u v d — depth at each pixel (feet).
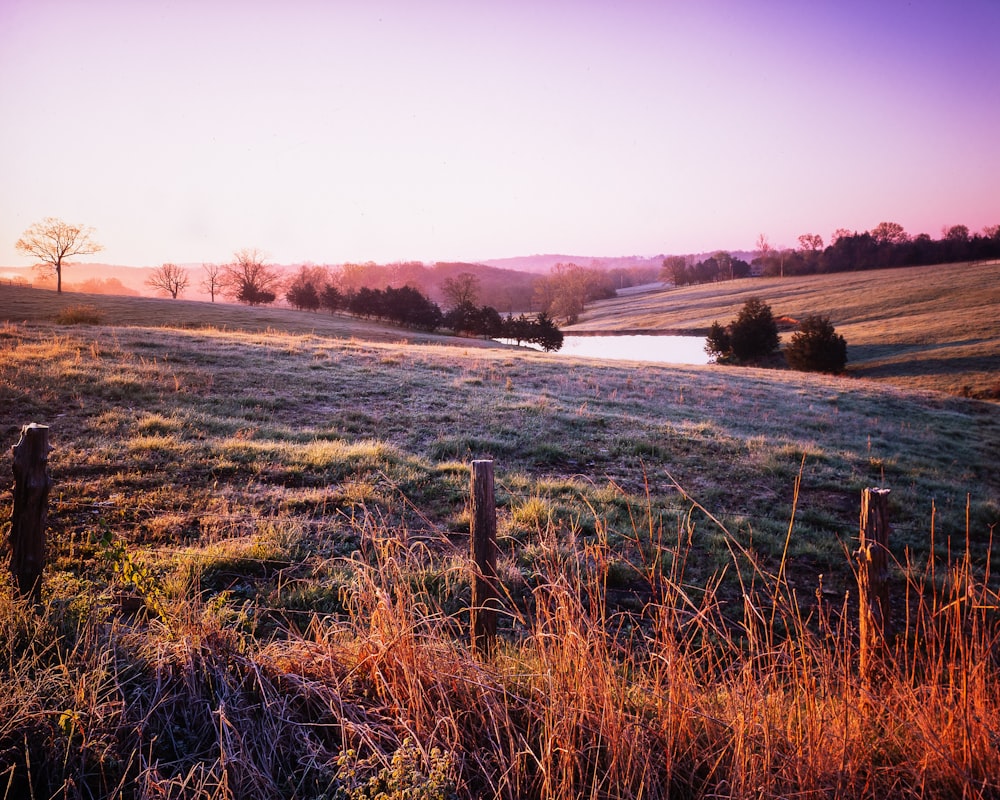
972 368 151.43
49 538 18.56
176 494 23.79
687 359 196.03
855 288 337.31
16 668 9.54
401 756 8.15
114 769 8.23
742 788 8.05
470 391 51.85
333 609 15.65
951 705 9.30
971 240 441.68
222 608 13.28
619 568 19.61
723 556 22.03
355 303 258.57
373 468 29.22
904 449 50.34
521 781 8.57
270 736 9.02
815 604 19.08
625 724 9.09
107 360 48.65
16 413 32.65
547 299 469.57
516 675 10.03
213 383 45.01
